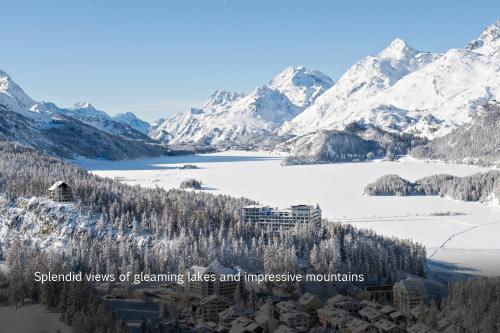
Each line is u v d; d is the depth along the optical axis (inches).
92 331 7746.1
